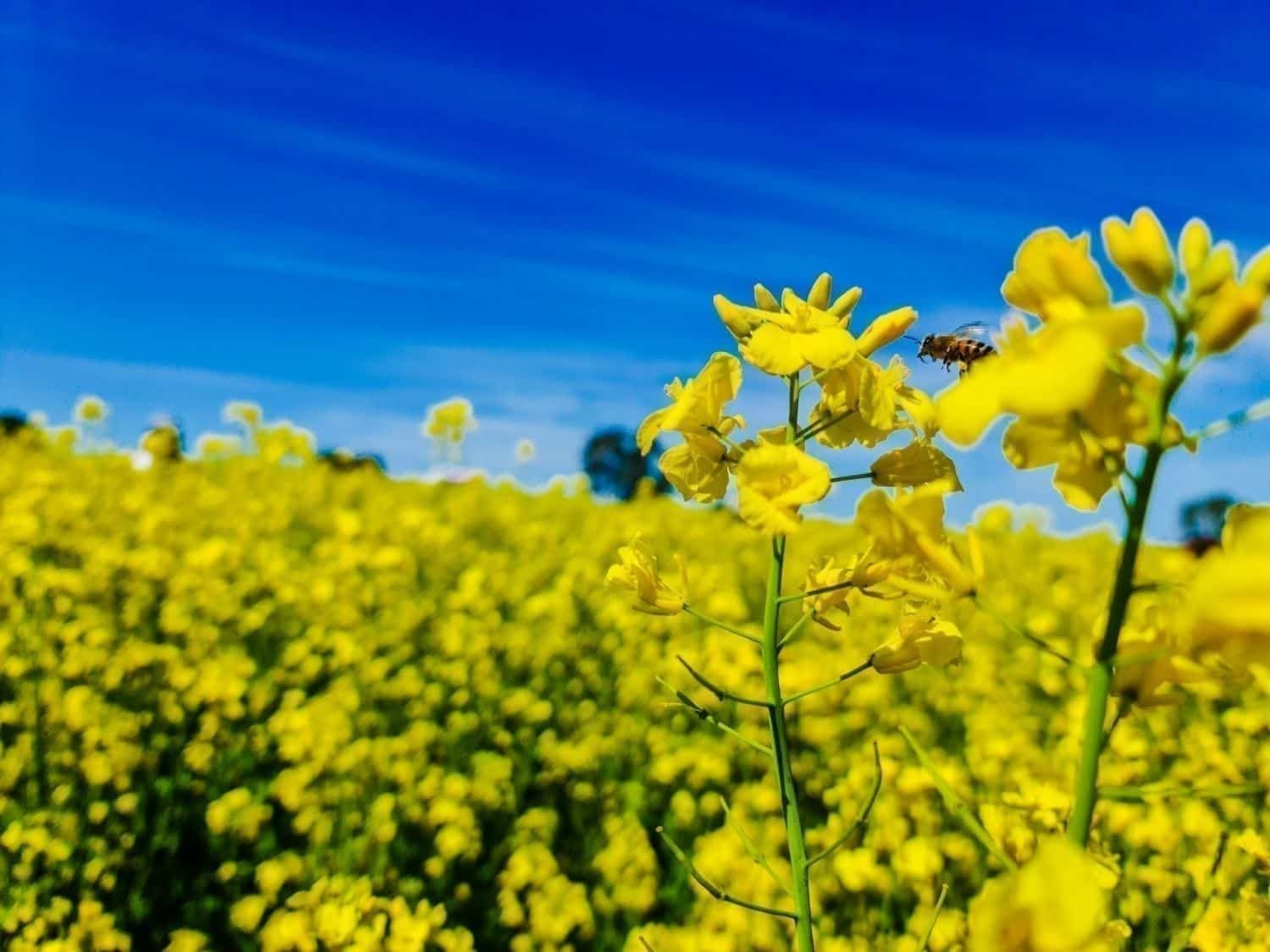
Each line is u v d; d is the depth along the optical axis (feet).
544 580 3.16
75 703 1.72
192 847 1.60
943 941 0.98
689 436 0.64
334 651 2.26
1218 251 0.35
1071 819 0.38
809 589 0.64
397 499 4.40
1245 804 1.30
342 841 1.50
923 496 0.41
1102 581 3.36
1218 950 0.77
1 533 2.62
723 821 1.66
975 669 2.21
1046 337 0.33
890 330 0.61
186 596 2.44
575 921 1.34
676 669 2.11
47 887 1.36
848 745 1.96
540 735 2.09
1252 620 0.31
